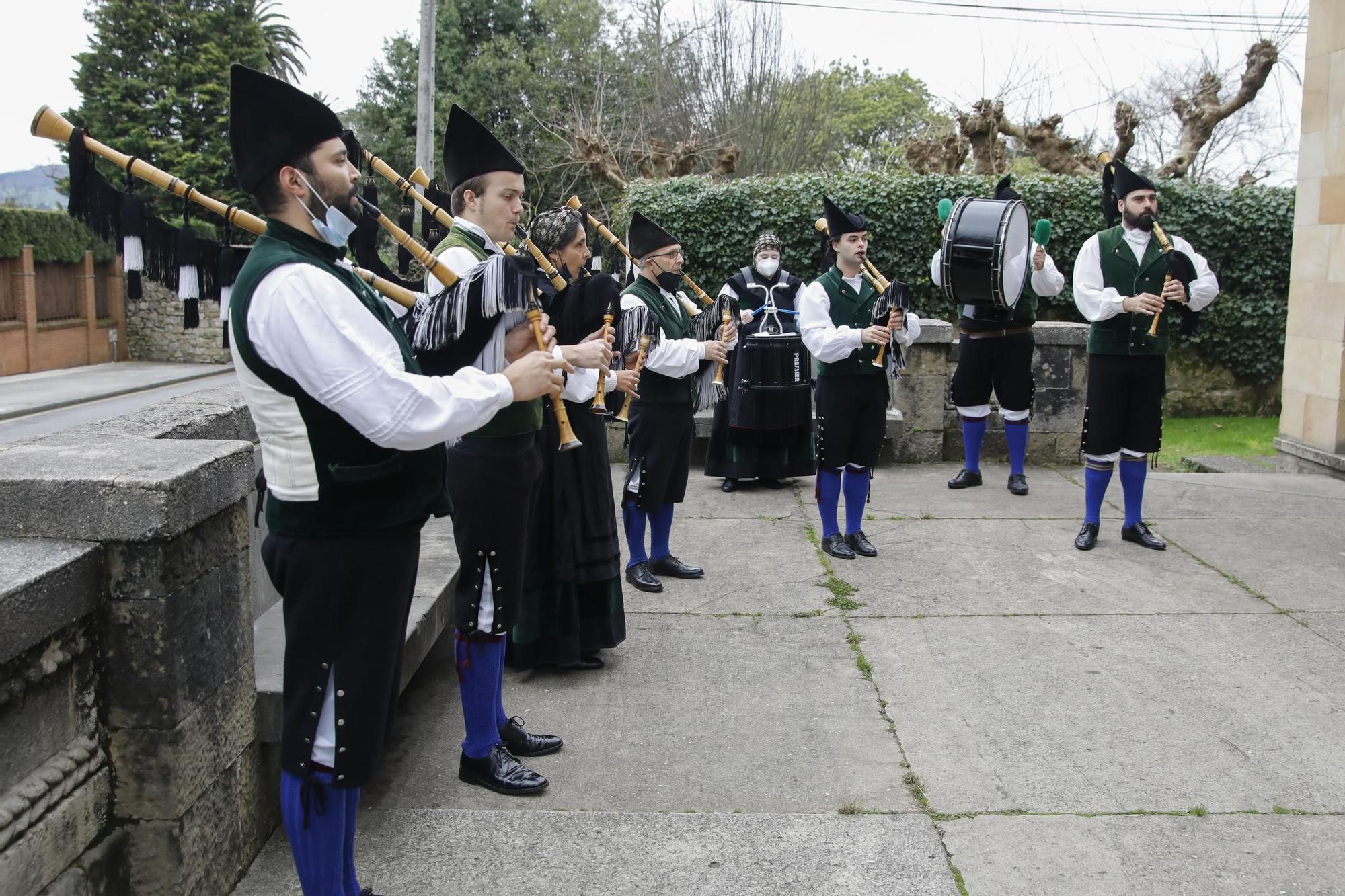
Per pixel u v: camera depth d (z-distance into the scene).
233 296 1.91
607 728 3.33
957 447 7.53
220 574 2.30
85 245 23.64
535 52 26.05
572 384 3.46
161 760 2.11
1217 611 4.35
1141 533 5.31
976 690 3.59
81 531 2.02
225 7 23.50
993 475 7.09
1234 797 2.87
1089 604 4.45
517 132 25.61
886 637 4.09
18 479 2.01
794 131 20.09
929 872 2.53
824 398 5.05
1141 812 2.80
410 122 26.09
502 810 2.83
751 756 3.13
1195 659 3.84
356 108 26.94
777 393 6.16
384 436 1.88
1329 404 6.88
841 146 24.03
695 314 4.94
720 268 10.98
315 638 2.05
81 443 2.36
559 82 25.25
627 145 21.55
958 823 2.75
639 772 3.04
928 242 10.88
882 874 2.52
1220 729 3.28
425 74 14.30
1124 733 3.26
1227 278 10.75
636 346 3.74
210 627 2.25
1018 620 4.27
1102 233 5.23
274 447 1.97
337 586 2.03
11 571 1.85
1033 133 12.86
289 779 2.10
